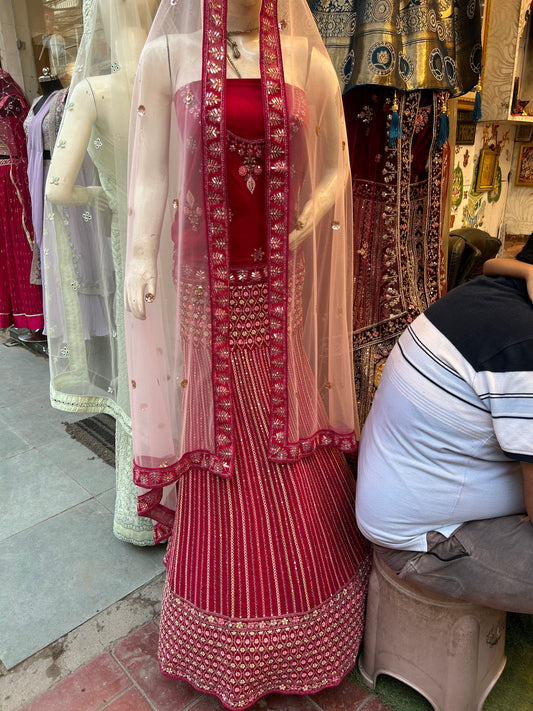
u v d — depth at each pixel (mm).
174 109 1223
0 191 3332
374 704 1386
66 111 1536
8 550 1875
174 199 1282
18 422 2729
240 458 1324
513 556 1110
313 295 1376
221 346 1282
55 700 1381
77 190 1592
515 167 4047
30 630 1572
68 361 1812
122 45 1439
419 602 1255
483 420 1062
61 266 1729
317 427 1453
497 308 1066
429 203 1856
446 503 1152
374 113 1698
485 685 1329
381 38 1476
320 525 1370
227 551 1298
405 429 1155
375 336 1920
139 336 1299
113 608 1654
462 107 3148
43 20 2934
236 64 1183
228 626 1267
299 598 1286
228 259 1234
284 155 1201
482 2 1664
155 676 1447
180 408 1361
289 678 1323
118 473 1848
